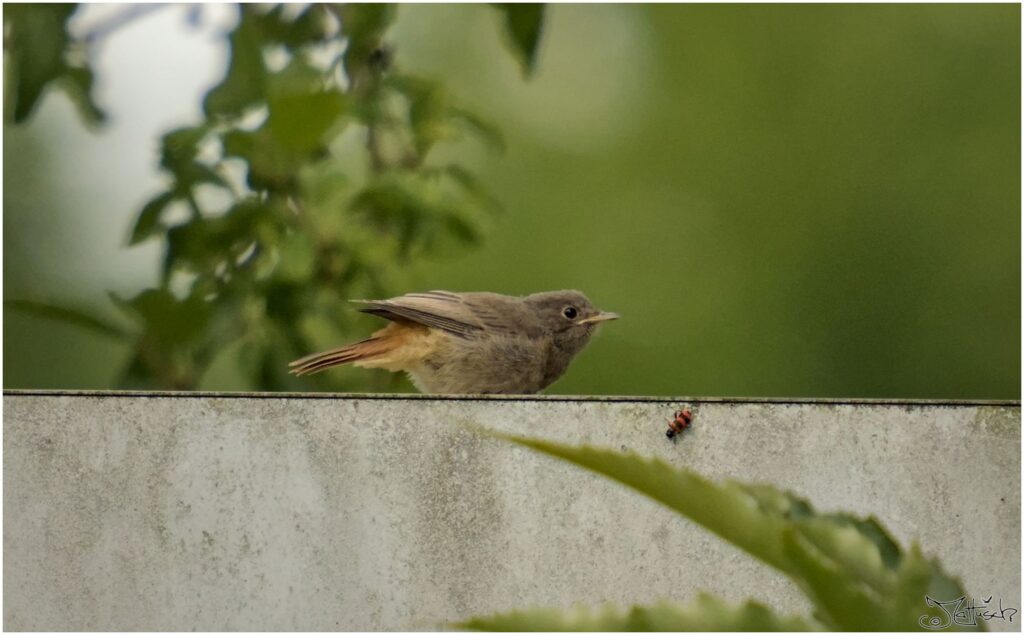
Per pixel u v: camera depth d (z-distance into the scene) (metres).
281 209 10.84
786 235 17.44
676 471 3.59
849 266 17.23
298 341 11.08
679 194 17.73
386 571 8.03
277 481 8.11
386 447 8.11
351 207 10.80
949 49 17.83
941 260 17.14
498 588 8.02
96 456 8.15
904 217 17.31
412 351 11.41
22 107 10.92
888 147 17.66
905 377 16.86
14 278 14.05
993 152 17.41
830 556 3.90
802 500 4.04
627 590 8.02
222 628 8.01
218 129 10.62
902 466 8.13
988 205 17.25
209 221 10.69
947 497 8.13
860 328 17.02
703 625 3.69
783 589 8.02
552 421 8.12
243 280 10.82
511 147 17.80
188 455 8.13
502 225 17.33
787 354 16.91
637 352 16.94
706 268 17.33
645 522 8.05
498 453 8.09
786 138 17.84
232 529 8.08
